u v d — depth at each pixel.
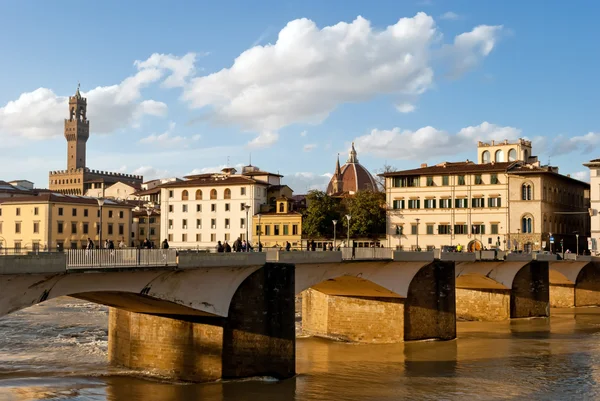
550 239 119.06
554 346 71.88
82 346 66.62
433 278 74.81
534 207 125.19
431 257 74.31
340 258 63.44
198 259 47.88
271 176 159.50
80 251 40.94
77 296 47.31
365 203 141.50
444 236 131.50
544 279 97.69
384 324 73.62
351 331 75.12
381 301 74.00
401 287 72.50
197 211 153.88
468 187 130.25
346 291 74.62
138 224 171.12
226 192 151.62
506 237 126.56
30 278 38.94
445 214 131.62
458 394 50.69
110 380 52.09
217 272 50.06
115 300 49.62
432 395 50.28
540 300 97.38
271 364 52.78
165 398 46.97
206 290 49.97
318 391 50.25
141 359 55.22
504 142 148.88
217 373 51.47
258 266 52.44
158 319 54.38
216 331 51.59
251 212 149.00
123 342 57.03
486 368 59.94
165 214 157.00
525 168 129.50
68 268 40.03
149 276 45.94
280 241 145.88
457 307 98.56
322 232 144.00
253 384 51.22
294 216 145.12
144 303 49.97
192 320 52.75
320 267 63.03
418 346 70.88
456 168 133.12
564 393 51.38
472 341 74.75
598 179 128.00
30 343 68.31
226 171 170.38
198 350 52.31
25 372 54.81
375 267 69.19
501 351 68.44
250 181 149.00
